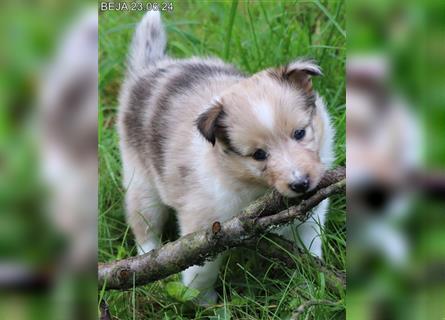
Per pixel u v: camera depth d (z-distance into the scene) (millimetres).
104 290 1130
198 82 1301
